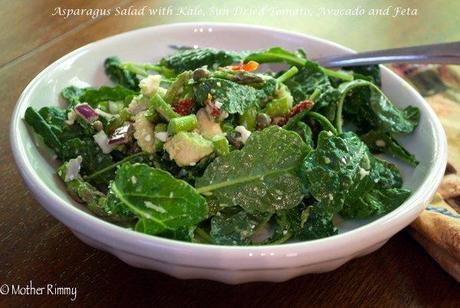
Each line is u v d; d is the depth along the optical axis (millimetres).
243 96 816
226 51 1040
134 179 655
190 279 686
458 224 731
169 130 763
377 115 917
